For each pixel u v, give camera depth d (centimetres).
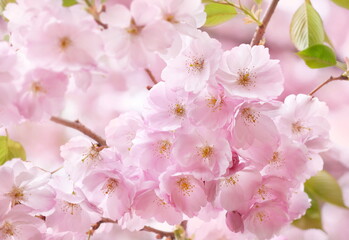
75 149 98
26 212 96
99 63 93
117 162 96
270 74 95
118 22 91
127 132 96
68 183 97
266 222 96
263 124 94
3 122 94
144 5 91
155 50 92
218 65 93
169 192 94
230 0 105
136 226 99
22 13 92
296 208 99
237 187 95
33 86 91
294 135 97
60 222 98
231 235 101
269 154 94
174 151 94
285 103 97
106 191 96
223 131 94
